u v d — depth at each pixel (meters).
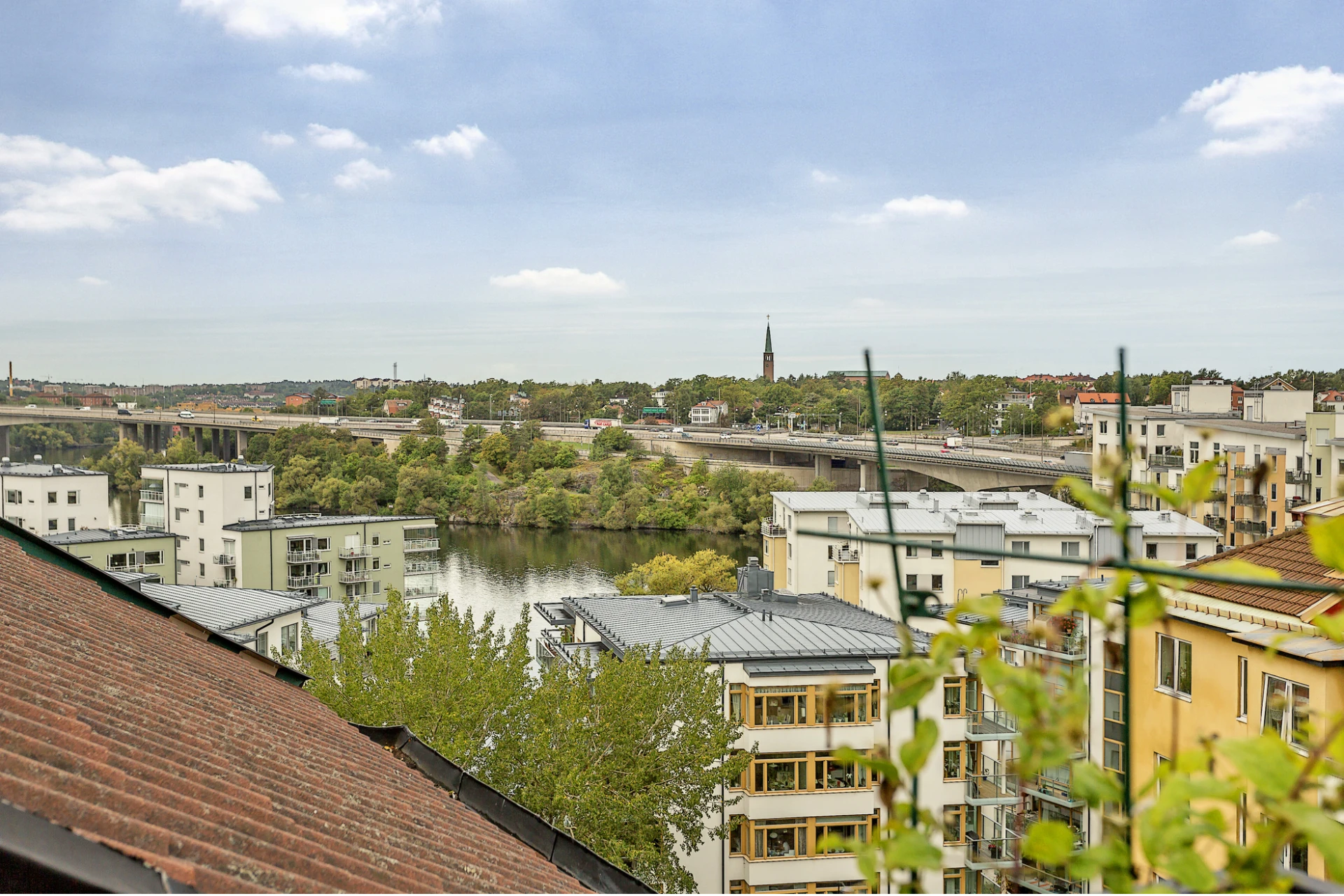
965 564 69.38
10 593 10.35
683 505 135.25
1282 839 2.00
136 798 5.44
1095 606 2.54
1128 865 2.21
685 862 33.50
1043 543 69.44
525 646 29.08
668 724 27.92
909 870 2.46
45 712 6.51
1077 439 160.88
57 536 81.06
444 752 23.47
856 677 34.81
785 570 87.12
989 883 30.16
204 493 87.19
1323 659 16.31
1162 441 103.75
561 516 136.50
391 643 27.33
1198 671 19.56
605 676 27.72
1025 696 2.37
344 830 7.25
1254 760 2.02
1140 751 20.95
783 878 33.75
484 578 102.44
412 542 91.44
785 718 34.62
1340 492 2.04
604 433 181.88
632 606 49.91
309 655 27.98
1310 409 104.88
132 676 9.22
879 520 72.50
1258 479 2.28
